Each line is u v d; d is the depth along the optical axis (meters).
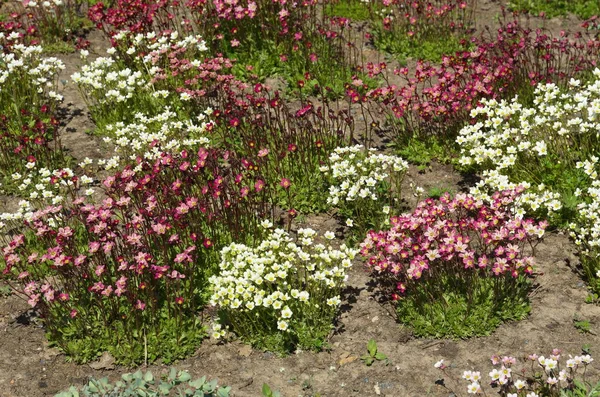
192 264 7.19
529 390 5.93
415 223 6.77
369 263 6.87
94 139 9.69
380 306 7.00
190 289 6.77
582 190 7.98
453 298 6.78
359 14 12.76
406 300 6.89
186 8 12.95
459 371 6.23
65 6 12.86
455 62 9.77
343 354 6.50
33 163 8.51
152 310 6.68
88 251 7.35
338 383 6.22
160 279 7.05
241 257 6.76
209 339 6.68
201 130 8.86
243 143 9.03
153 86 10.06
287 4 11.64
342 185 7.93
